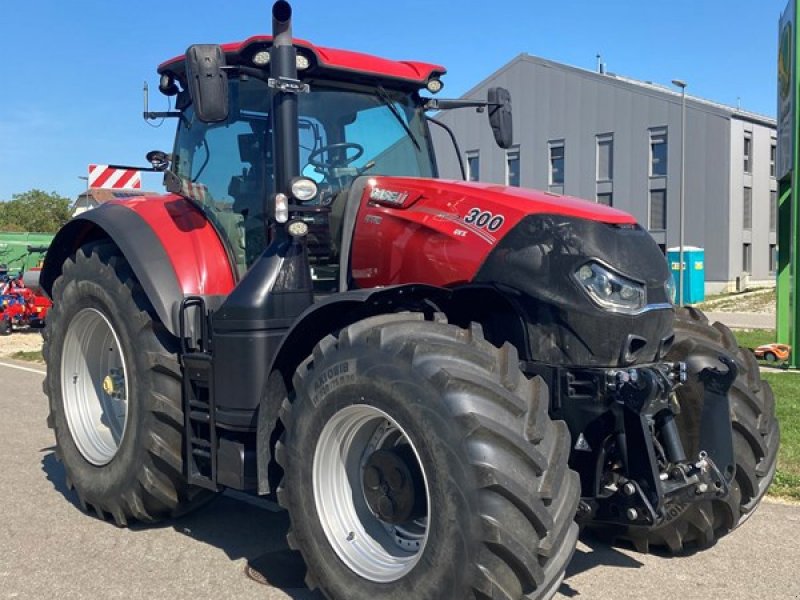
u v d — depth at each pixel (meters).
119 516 4.61
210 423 4.03
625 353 3.42
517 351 3.47
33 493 5.37
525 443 2.96
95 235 5.35
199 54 3.85
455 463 2.97
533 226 3.56
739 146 32.38
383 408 3.21
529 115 35.94
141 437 4.37
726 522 4.07
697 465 3.53
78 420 5.00
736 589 3.80
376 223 4.03
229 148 4.52
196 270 4.43
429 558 3.07
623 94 33.66
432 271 3.77
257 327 3.87
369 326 3.38
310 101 4.52
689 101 32.44
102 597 3.73
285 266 3.96
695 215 32.81
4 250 18.42
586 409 3.46
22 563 4.14
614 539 4.36
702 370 3.72
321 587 3.50
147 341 4.38
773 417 4.25
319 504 3.48
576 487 3.13
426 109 5.04
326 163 4.51
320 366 3.46
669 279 3.73
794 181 10.89
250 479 3.86
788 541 4.41
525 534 2.94
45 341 5.23
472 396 3.01
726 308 25.70
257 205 4.38
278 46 3.93
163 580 3.92
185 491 4.48
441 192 3.92
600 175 34.50
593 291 3.42
